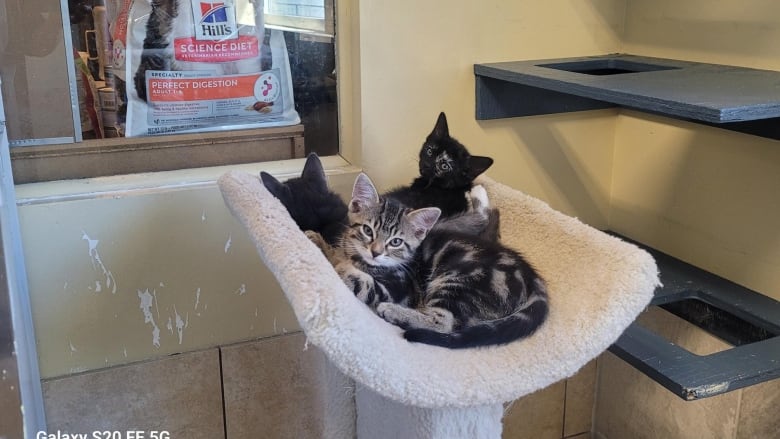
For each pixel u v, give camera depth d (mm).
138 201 1434
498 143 1767
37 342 1428
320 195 1392
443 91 1676
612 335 1097
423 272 1315
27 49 1409
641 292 1104
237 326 1585
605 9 1799
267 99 1635
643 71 1617
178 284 1510
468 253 1282
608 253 1171
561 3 1743
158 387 1552
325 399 1651
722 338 1576
